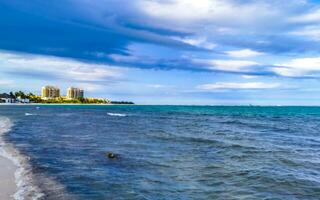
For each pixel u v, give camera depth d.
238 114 107.62
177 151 20.44
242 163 16.55
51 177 12.30
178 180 12.58
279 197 10.66
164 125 47.22
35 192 10.23
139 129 38.41
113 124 47.66
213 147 22.84
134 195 10.38
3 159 15.72
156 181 12.30
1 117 61.09
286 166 16.20
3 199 9.41
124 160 16.55
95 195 10.22
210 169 14.74
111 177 12.68
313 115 106.19
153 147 22.14
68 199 9.69
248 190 11.38
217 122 58.69
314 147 24.91
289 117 89.62
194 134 33.00
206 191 11.14
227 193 10.97
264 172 14.27
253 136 32.66
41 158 16.34
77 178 12.30
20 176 12.23
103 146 21.89
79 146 21.56
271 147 23.75
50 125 42.16
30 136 27.39
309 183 12.52
